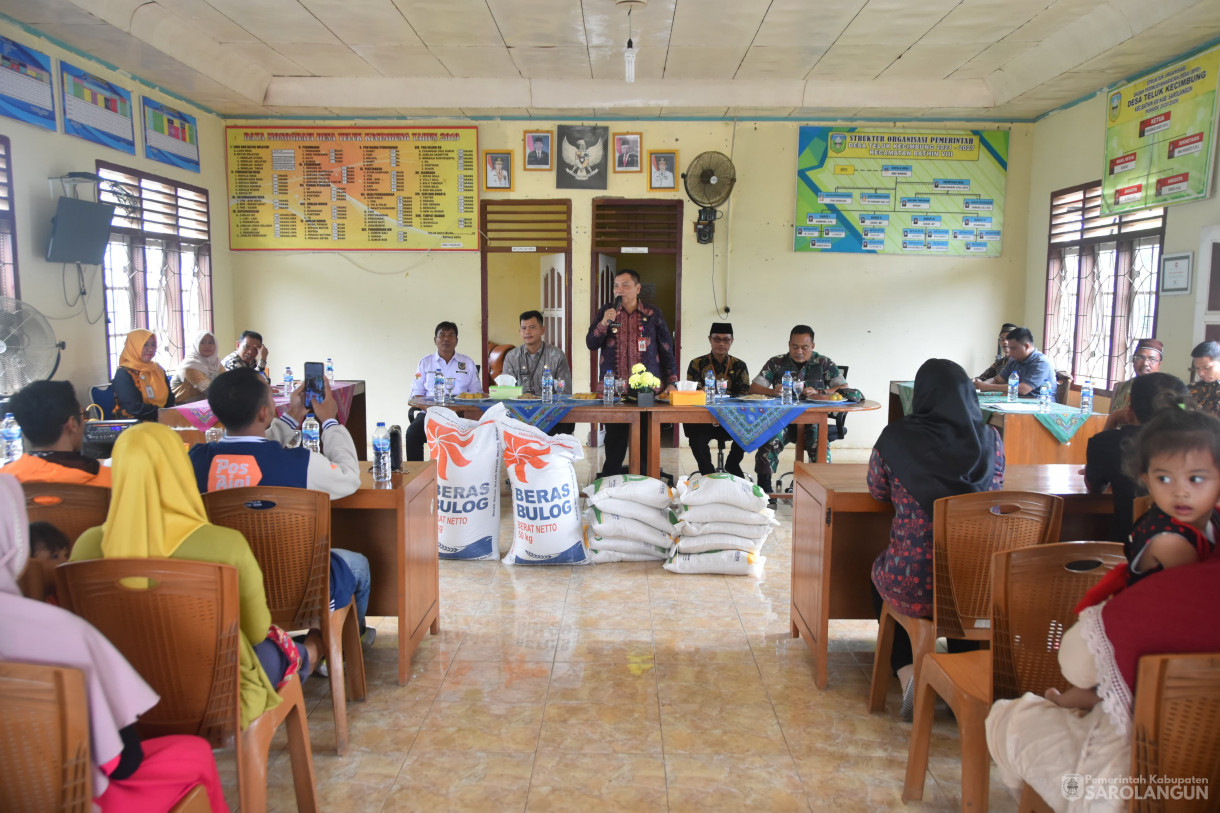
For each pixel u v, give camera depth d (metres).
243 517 2.19
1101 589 1.47
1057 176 7.00
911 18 5.25
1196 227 5.30
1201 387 4.24
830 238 7.53
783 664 3.07
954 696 1.97
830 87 6.84
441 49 5.96
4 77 4.62
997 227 7.52
